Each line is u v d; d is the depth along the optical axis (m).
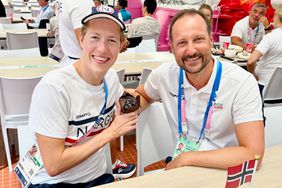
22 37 4.10
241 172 0.96
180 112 1.52
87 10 2.31
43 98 1.24
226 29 5.33
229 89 1.37
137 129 1.58
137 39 3.77
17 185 2.31
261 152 1.25
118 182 1.12
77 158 1.28
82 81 1.32
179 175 1.17
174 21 1.38
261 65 3.23
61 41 2.61
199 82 1.41
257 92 1.36
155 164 2.55
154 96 1.68
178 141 1.53
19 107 2.34
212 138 1.48
